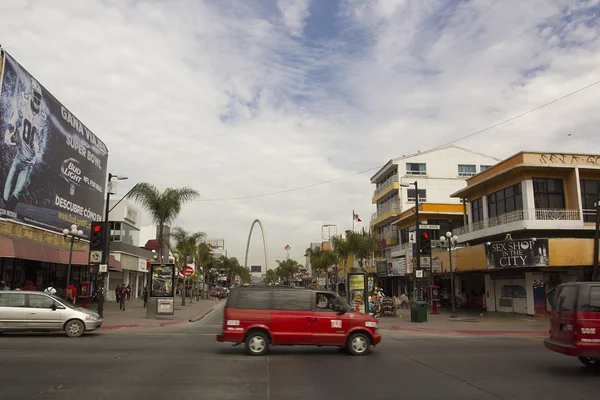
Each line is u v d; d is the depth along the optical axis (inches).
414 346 615.5
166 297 1051.9
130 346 578.9
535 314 1112.2
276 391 339.6
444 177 2192.4
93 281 1595.7
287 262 4510.3
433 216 1851.6
